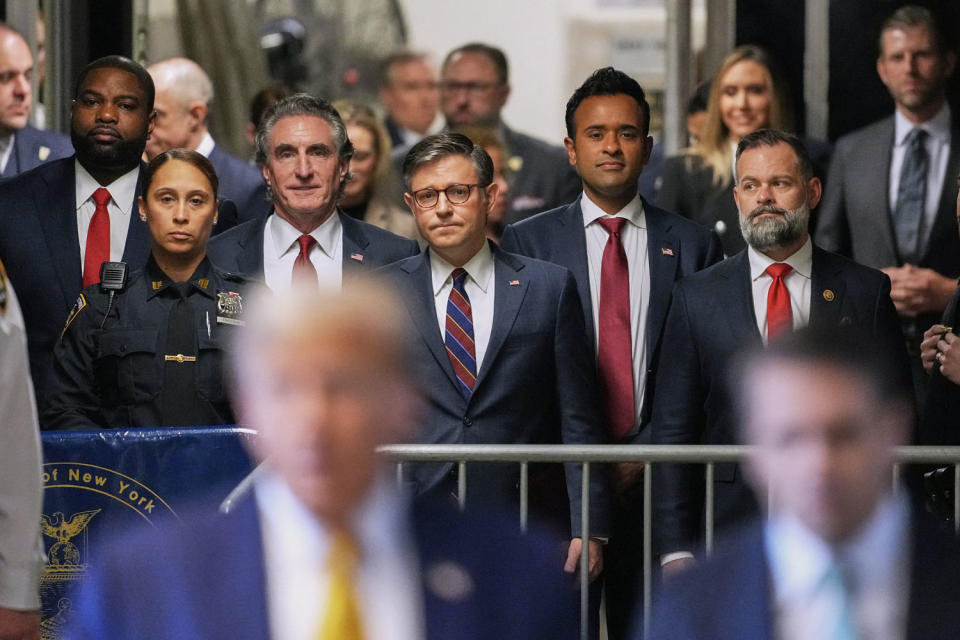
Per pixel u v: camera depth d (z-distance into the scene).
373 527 8.37
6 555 12.34
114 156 18.38
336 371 7.98
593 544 16.33
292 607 8.27
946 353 16.62
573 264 18.14
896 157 23.50
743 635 8.84
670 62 27.47
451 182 16.61
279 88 26.09
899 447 14.89
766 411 8.49
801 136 24.86
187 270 16.73
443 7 43.12
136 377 16.30
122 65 18.61
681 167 23.55
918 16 23.48
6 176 22.89
